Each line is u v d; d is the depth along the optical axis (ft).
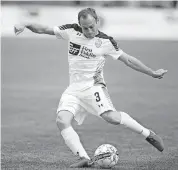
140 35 351.87
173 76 195.83
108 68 226.58
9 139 86.17
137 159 67.67
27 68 226.17
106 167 60.44
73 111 63.16
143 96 146.00
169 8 368.68
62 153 72.79
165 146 78.38
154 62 240.53
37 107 127.85
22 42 340.59
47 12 334.44
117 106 127.24
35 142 83.20
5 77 195.52
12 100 139.74
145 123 102.73
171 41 337.72
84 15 59.41
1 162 65.05
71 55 64.39
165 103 133.08
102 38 62.95
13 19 349.61
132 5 379.55
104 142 83.15
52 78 192.54
